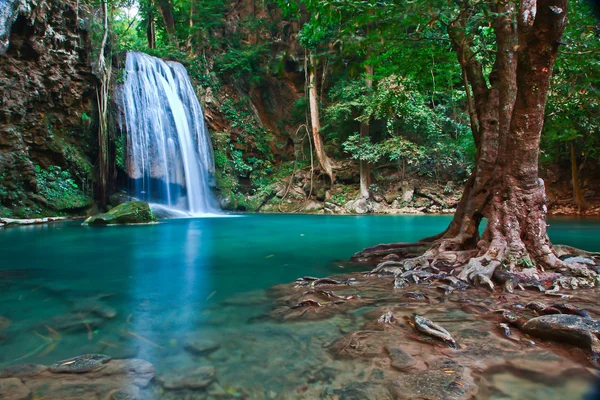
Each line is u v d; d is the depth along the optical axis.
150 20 23.48
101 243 7.49
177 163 18.00
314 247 6.92
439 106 17.69
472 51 5.66
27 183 12.77
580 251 4.82
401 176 19.52
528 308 2.80
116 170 15.80
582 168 16.53
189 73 20.73
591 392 1.63
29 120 13.19
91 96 14.88
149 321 2.70
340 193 20.25
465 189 5.45
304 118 22.94
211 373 1.86
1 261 5.39
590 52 4.64
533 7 3.80
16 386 1.72
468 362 1.93
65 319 2.75
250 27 22.33
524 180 4.15
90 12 14.56
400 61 7.16
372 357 2.01
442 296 3.31
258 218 15.11
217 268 4.87
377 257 5.50
